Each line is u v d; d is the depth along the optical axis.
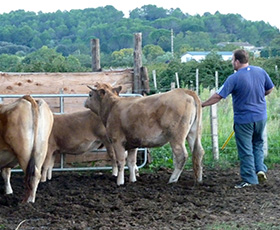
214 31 101.56
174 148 10.05
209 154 13.08
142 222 7.38
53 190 9.85
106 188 10.02
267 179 10.48
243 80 9.56
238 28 102.69
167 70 29.77
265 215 7.54
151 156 12.83
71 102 12.36
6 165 9.02
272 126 15.09
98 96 10.82
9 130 8.52
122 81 12.67
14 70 27.36
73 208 8.28
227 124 14.92
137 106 10.25
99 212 8.08
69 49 72.00
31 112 8.60
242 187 9.65
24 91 12.26
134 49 12.68
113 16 94.88
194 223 7.20
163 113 9.99
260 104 9.69
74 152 11.45
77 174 11.98
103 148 12.37
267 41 95.06
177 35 87.44
